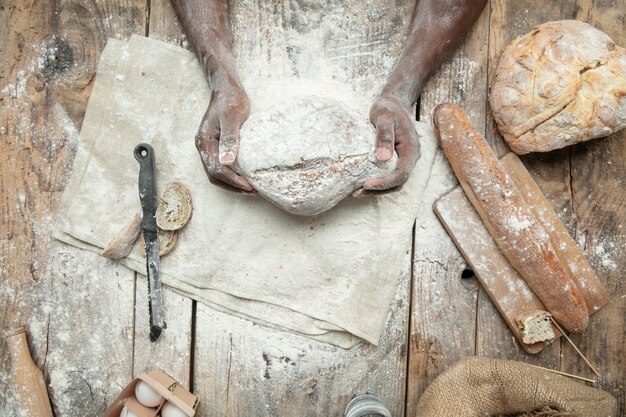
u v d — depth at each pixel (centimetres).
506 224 124
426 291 133
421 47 127
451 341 134
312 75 134
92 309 133
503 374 125
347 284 131
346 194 120
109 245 127
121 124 132
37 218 134
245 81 133
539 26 127
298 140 113
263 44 134
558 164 134
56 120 134
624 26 134
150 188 128
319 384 133
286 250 131
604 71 121
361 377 133
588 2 134
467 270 135
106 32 135
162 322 132
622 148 134
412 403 133
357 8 135
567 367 134
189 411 120
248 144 115
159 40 134
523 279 129
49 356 133
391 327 133
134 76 132
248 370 133
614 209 134
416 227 133
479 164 124
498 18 135
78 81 134
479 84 134
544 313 127
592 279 131
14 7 135
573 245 131
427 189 132
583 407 123
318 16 135
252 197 130
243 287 131
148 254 128
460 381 126
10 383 130
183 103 132
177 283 131
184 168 131
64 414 133
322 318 130
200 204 131
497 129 133
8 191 134
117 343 133
